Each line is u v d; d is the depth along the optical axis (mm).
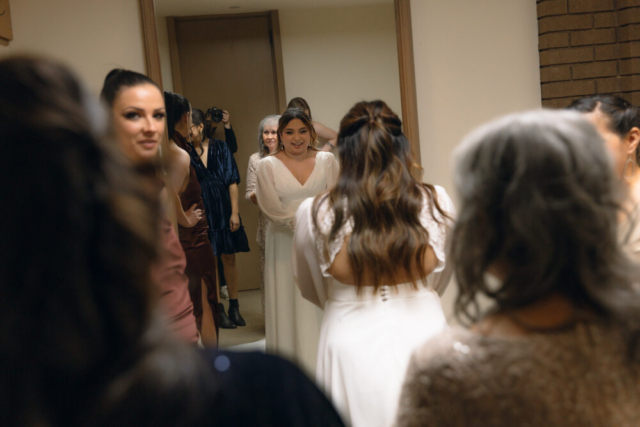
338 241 1733
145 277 503
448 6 3398
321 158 3266
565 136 747
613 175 770
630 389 739
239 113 4227
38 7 3086
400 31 3369
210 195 4332
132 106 1740
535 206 721
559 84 3426
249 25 4117
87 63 3129
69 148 474
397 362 1694
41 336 461
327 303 1854
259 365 621
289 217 3156
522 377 723
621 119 2020
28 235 461
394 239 1674
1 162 463
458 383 746
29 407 463
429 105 3422
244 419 571
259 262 4605
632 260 766
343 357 1725
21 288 460
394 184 1696
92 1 3111
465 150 816
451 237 827
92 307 473
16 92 479
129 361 495
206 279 3271
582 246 725
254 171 4168
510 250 745
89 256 481
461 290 817
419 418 773
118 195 492
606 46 3436
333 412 645
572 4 3398
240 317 4465
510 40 3436
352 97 4125
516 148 752
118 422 483
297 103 3992
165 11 3992
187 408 517
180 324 1498
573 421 712
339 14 4070
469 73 3428
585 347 736
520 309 763
